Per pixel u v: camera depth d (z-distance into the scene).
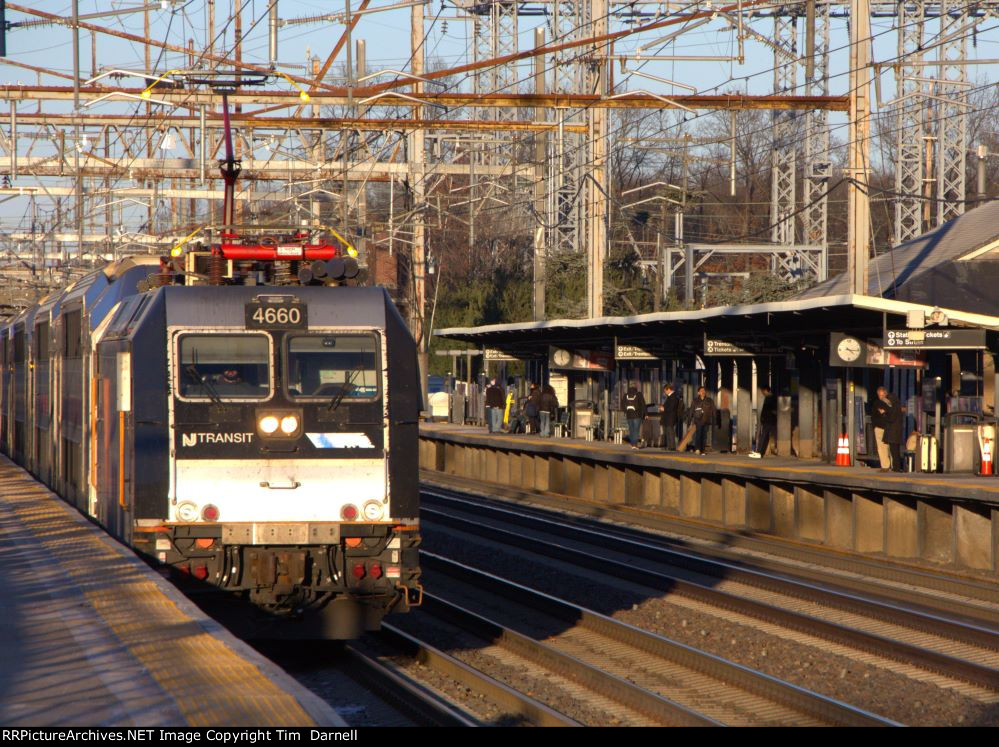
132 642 22.30
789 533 55.75
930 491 45.38
